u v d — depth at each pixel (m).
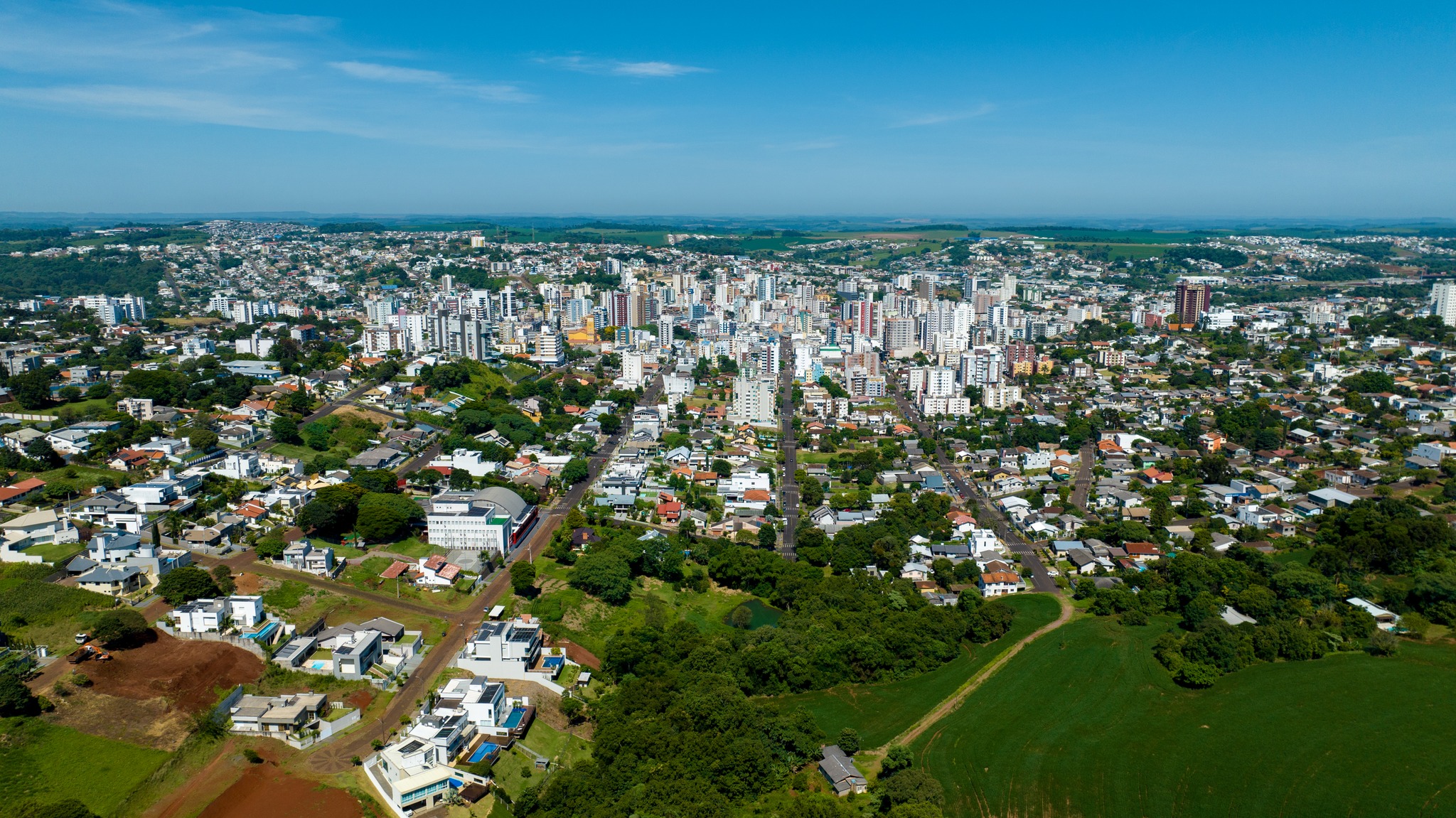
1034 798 187.75
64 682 198.50
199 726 190.62
